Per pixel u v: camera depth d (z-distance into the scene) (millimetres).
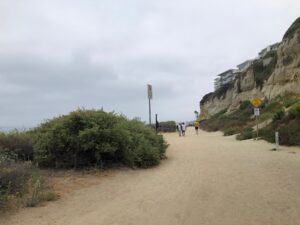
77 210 9242
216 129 57594
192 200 9828
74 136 14750
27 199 10000
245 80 73438
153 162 16578
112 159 15492
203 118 105938
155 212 8781
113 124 15602
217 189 11078
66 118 15258
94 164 14984
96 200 10242
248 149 22688
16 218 8617
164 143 20969
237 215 8297
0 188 10109
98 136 14758
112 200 10188
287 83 52375
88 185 12250
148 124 21812
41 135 15531
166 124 63875
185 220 8078
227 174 13633
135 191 11258
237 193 10430
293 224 7562
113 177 13602
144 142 16688
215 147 24891
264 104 53156
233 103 75750
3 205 9297
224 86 102125
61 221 8320
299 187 11016
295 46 52469
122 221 8148
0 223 8258
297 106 29344
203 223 7828
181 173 14297
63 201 10156
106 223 8039
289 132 25844
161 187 11711
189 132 61625
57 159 14828
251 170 14336
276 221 7789
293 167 14898
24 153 15414
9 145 15141
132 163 15484
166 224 7836
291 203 9172
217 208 8938
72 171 14352
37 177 12133
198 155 20281
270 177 12711
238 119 54500
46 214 8922
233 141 31688
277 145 23391
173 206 9273
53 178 13141
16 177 10789
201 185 11773
